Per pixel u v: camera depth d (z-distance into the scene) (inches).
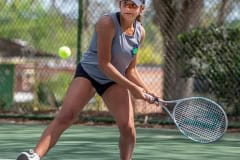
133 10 305.4
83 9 695.7
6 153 434.9
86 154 433.7
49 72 763.4
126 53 316.8
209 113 344.2
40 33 810.2
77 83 317.7
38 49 804.6
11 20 858.8
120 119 322.3
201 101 344.2
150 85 748.0
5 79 775.7
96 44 315.6
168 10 720.3
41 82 761.6
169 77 709.9
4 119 701.3
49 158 412.2
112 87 320.8
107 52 309.7
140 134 574.6
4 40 957.2
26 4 809.5
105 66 311.3
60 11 776.3
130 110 323.3
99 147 472.7
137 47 320.8
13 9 830.5
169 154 444.1
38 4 801.6
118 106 321.7
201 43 672.4
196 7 715.4
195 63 677.3
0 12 833.5
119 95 320.5
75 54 763.4
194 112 345.4
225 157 433.1
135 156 432.5
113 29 308.7
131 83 315.6
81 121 675.4
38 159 306.7
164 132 594.2
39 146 309.3
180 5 718.5
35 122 686.5
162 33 720.3
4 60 957.2
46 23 794.2
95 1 729.0
